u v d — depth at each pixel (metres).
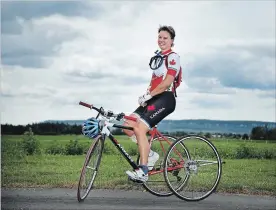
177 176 5.10
